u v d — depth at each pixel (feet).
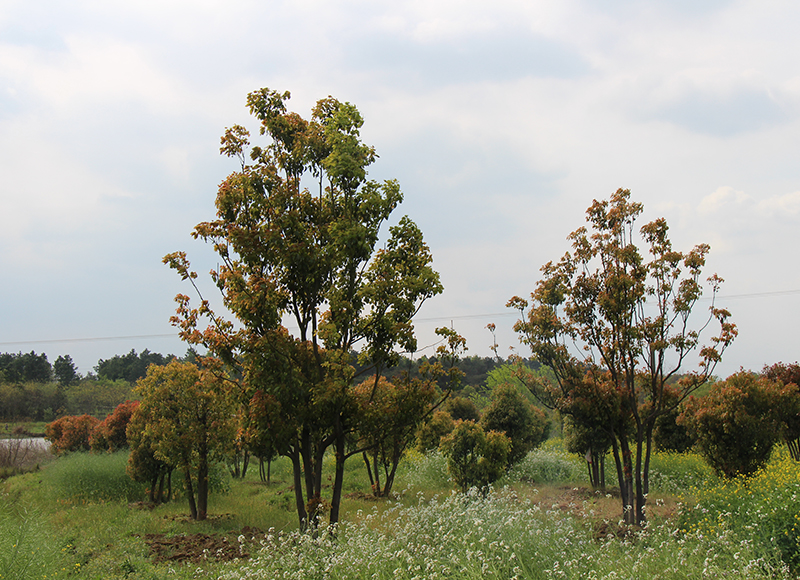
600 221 36.86
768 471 39.52
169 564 27.66
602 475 54.29
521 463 62.28
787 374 62.59
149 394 44.19
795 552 21.30
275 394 27.17
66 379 246.47
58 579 23.18
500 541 21.99
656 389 35.96
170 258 30.19
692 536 23.57
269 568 23.80
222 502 52.08
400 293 30.40
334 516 29.32
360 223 28.91
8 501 44.32
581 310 36.35
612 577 18.37
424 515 26.84
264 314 27.63
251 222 30.12
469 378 190.49
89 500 53.21
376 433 30.07
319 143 30.66
